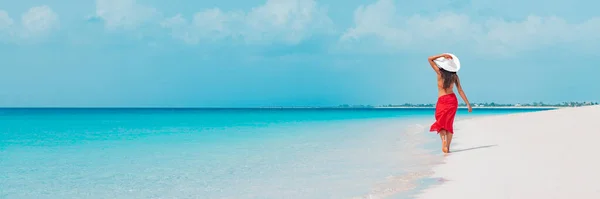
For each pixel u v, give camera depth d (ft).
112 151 39.99
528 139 34.22
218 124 96.48
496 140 36.01
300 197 19.88
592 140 30.37
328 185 22.20
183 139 52.70
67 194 21.88
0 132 70.33
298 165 29.45
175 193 21.62
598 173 19.29
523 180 18.90
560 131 38.50
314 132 63.31
